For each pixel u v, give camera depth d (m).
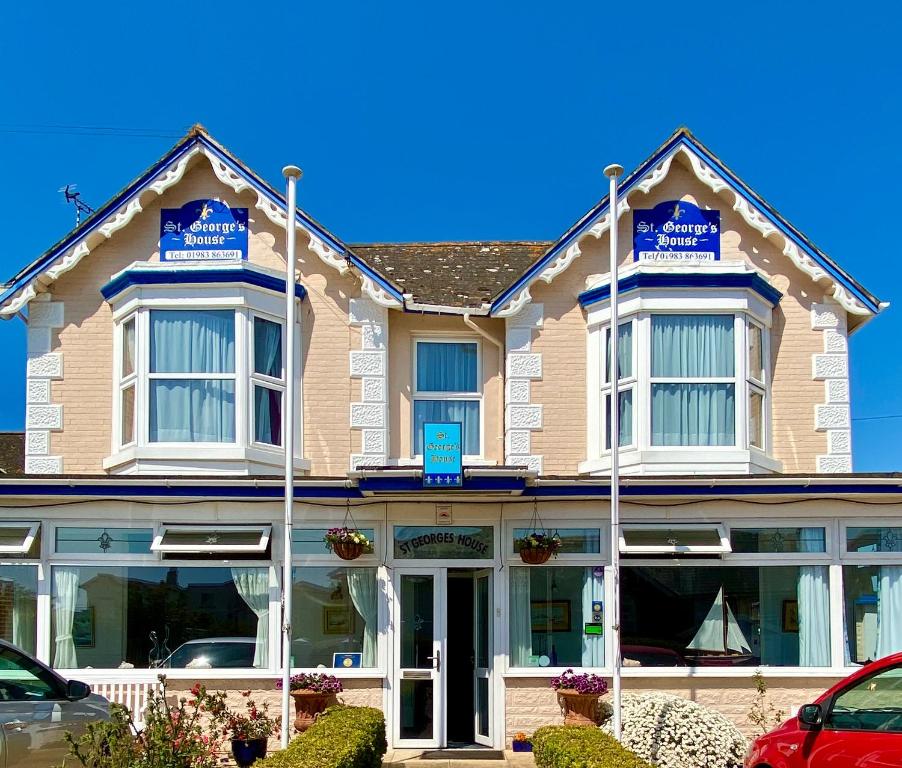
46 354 14.46
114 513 12.95
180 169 14.58
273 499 12.82
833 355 14.73
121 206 14.53
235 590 13.07
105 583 12.97
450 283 15.99
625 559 13.13
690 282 14.16
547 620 13.16
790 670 12.83
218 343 14.02
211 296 14.02
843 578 13.07
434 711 12.95
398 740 12.85
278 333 14.48
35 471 14.21
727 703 12.82
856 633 13.04
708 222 14.91
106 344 14.52
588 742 9.48
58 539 12.96
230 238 14.70
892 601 13.02
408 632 13.16
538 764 10.40
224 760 12.24
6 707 9.51
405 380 14.91
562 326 14.73
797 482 12.58
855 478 12.53
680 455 13.89
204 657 12.90
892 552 13.09
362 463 14.30
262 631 12.97
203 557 13.05
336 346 14.55
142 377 13.87
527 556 12.97
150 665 12.86
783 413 14.63
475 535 13.30
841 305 14.76
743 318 14.23
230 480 12.48
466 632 13.56
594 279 14.84
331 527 13.17
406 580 13.23
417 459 14.73
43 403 14.36
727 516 13.17
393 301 14.37
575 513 13.22
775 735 8.86
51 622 12.82
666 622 13.09
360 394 14.48
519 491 12.28
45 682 10.06
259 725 11.98
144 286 14.05
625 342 14.41
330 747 8.97
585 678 12.28
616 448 11.87
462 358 15.20
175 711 11.32
